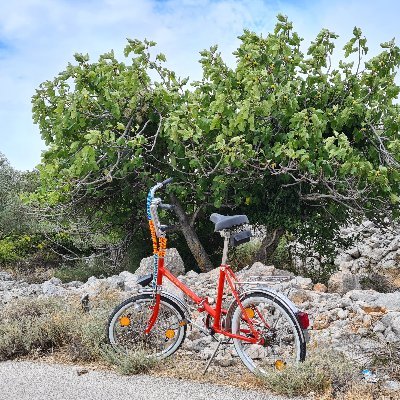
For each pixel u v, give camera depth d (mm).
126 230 12867
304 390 4598
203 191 10859
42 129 11328
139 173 10602
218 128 10102
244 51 10617
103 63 10797
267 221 10938
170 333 5305
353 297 7055
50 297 7250
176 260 9898
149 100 10859
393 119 9938
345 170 9117
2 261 15883
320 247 11344
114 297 7676
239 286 5094
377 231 14281
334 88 10516
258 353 5406
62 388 4789
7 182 18766
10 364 5527
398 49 10102
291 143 9438
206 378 5004
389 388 4648
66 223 12984
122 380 4961
